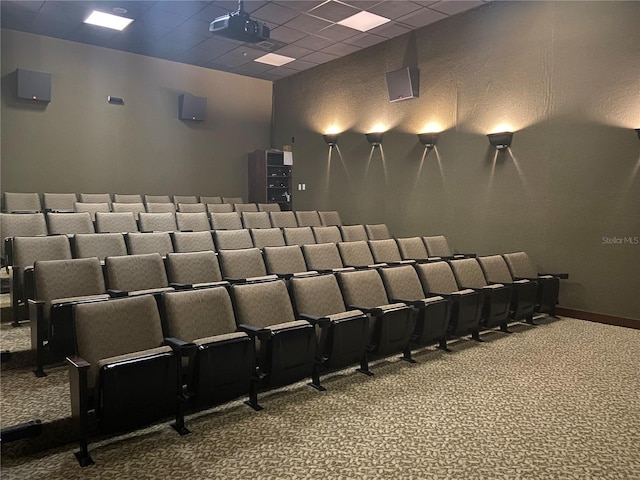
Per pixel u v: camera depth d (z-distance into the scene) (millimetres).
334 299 3141
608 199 4395
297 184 8227
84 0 5348
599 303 4461
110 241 3895
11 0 5348
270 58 7395
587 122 4527
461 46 5609
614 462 1963
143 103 7371
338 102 7371
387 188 6613
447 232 5840
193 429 2234
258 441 2115
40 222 4570
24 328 3293
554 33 4746
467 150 5582
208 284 3217
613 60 4336
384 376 2951
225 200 7758
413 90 6074
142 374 2004
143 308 2457
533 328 4172
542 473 1878
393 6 5410
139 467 1898
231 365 2281
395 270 3559
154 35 6457
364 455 1999
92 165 6938
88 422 2113
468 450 2049
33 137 6461
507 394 2660
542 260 4891
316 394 2664
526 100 4992
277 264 4059
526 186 5016
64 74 6660
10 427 1995
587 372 3021
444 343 3510
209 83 8031
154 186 7531
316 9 5508
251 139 8578
